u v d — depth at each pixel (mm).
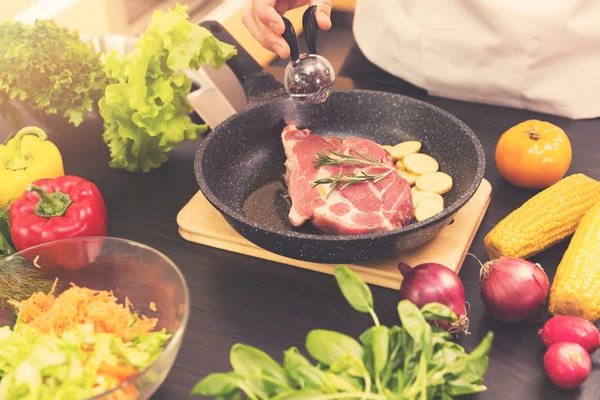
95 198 884
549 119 1097
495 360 756
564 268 780
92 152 1053
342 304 823
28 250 769
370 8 1196
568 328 733
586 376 714
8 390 659
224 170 960
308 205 874
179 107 976
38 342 687
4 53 950
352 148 941
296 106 1017
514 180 947
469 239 880
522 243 821
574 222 856
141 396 669
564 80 1095
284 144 985
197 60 960
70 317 728
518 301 761
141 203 966
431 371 663
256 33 949
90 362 676
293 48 878
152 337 726
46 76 952
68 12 1253
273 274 862
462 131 938
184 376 758
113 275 782
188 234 909
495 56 1116
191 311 823
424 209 898
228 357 774
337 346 665
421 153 983
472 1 1102
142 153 1000
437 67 1157
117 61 932
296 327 801
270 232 794
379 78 1226
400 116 1009
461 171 939
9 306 783
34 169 919
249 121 989
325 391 641
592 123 1079
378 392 646
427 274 763
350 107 1021
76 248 774
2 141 1057
